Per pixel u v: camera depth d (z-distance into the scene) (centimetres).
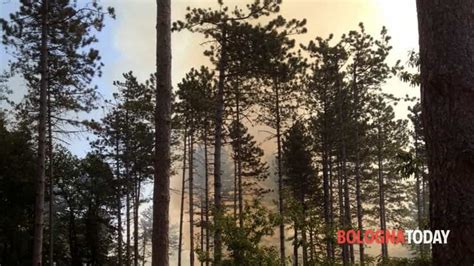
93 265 3869
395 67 2798
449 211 304
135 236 3844
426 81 329
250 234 1102
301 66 1953
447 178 307
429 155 325
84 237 3894
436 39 323
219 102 1903
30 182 3044
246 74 1900
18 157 3002
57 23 1797
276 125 2734
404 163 823
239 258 1069
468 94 307
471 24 316
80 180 3781
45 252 3341
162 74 744
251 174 3216
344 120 2856
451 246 300
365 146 3238
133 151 3572
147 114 3391
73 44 1861
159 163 723
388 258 1218
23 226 3105
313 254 1152
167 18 760
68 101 1978
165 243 702
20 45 1817
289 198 1188
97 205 3859
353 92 2861
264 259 1074
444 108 314
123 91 3366
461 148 303
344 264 1347
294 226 1142
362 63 2812
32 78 1908
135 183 3825
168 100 743
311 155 3275
